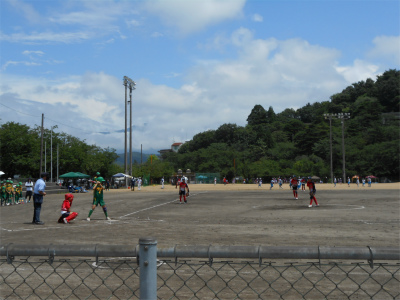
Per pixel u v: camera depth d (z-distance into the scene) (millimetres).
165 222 17781
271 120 193875
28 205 31484
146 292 2902
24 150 73312
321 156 132875
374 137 131750
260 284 6820
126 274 7500
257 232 13961
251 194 44969
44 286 6738
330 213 21453
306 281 6984
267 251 2920
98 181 18641
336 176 116438
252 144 155750
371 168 114375
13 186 33750
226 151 139125
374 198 35000
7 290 6434
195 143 167750
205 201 33438
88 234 13812
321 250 2877
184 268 7980
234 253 2943
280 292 6293
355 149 123938
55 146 81562
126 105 71188
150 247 2922
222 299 5922
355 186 71938
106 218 19578
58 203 32438
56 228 15766
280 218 19062
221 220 18453
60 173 83188
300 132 144625
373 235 13023
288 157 141625
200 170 132625
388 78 198250
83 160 83188
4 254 3117
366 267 7961
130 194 47938
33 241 12289
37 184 17516
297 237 12656
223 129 163125
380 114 151375
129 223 17453
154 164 119750
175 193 49719
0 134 70875
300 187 68188
